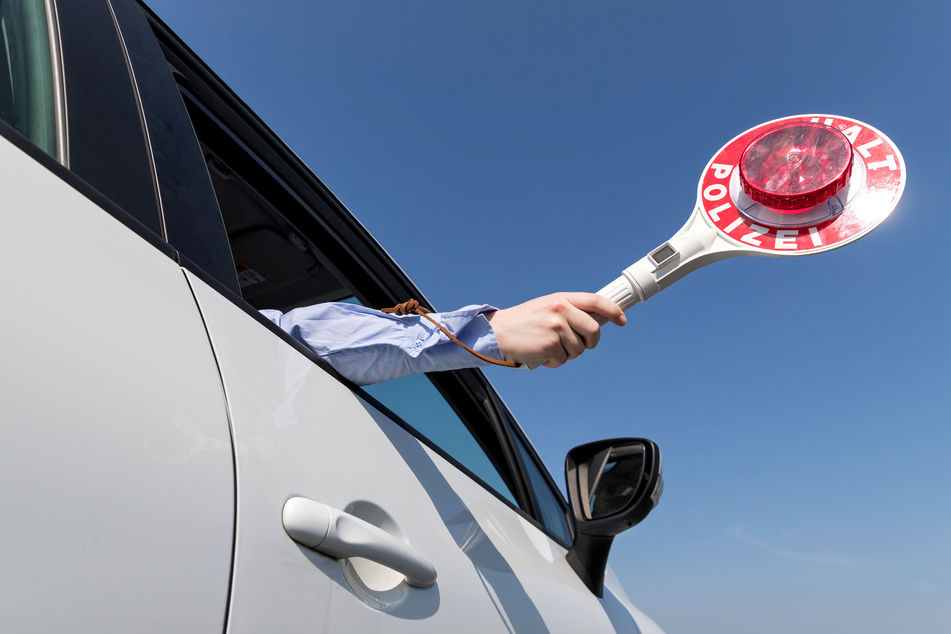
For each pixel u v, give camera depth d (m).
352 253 1.55
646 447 1.49
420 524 0.83
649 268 1.01
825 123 1.03
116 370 0.50
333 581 0.62
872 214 0.97
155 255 0.64
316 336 0.90
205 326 0.64
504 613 0.93
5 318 0.44
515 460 1.70
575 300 0.85
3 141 0.52
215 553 0.51
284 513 0.59
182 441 0.53
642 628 1.70
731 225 1.02
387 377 0.91
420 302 1.67
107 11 0.90
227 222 1.54
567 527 1.94
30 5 0.74
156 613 0.45
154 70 0.92
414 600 0.73
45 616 0.39
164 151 0.81
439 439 1.29
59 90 0.69
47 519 0.41
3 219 0.47
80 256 0.53
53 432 0.43
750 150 1.04
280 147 1.43
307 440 0.70
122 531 0.45
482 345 0.85
